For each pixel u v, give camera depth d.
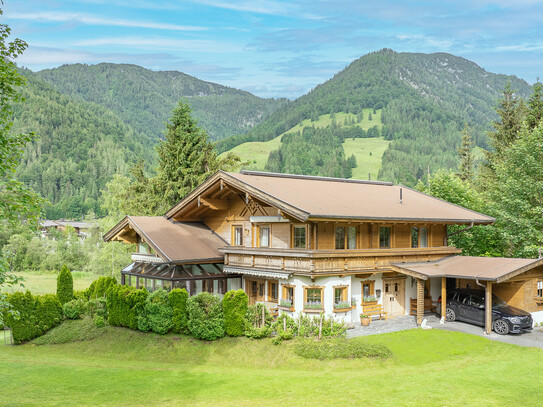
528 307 27.09
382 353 21.25
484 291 28.45
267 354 21.98
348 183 36.84
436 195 44.69
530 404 15.40
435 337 24.41
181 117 52.44
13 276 14.96
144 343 24.72
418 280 27.31
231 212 32.34
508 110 56.00
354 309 27.50
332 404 15.59
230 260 29.92
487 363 20.44
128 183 72.06
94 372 20.75
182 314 24.97
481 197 46.75
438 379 18.14
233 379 18.92
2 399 17.08
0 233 86.12
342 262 26.14
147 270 31.69
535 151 34.03
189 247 30.73
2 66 14.91
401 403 15.55
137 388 18.17
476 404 15.40
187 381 18.94
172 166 51.12
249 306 24.31
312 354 21.20
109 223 65.31
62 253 84.81
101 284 30.41
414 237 31.55
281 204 24.91
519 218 34.22
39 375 20.33
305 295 25.69
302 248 26.66
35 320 27.69
